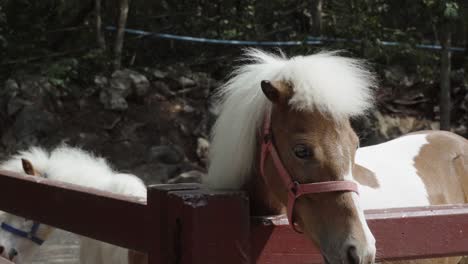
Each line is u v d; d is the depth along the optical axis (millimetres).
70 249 5445
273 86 2135
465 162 4023
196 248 1632
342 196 1989
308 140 2059
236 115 2291
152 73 9938
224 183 2318
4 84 9312
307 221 2041
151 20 11320
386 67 10461
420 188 3533
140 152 9031
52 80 9078
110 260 3627
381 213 2002
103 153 8914
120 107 9219
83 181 4266
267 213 2373
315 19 10430
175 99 9703
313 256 1938
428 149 3910
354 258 1872
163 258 1727
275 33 11195
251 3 11516
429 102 10594
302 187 2039
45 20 10758
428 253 2008
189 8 11492
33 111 8766
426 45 10883
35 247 4527
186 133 9383
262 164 2238
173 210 1681
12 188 2646
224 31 11195
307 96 2078
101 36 10258
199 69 10750
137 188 3959
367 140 9656
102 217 2012
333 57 2283
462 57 11602
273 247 1856
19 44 10234
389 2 10305
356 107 2127
